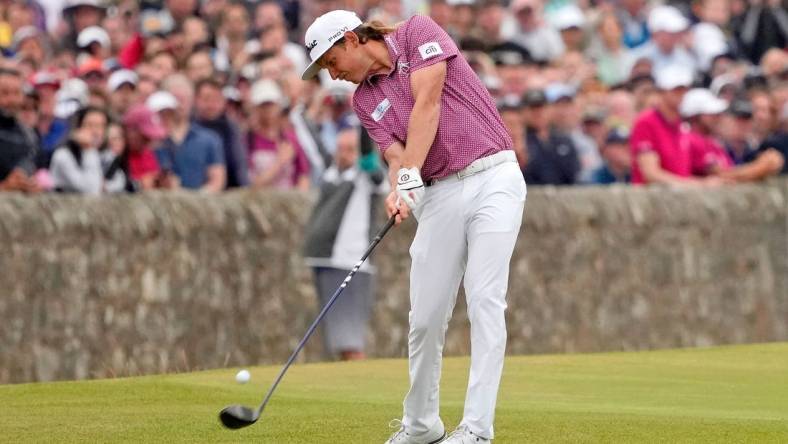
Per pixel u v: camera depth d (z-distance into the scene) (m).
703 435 19.86
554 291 38.94
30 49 38.91
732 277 41.06
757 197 41.38
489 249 18.31
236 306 35.41
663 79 40.88
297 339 36.44
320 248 34.38
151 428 20.23
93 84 37.06
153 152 35.34
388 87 18.81
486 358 18.19
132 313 33.56
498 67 44.69
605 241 39.59
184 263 34.47
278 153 38.66
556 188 39.59
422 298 18.78
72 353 32.56
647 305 40.06
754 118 44.75
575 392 25.03
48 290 32.19
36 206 32.12
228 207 35.31
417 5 50.62
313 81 41.09
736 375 27.77
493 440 19.34
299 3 48.12
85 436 19.59
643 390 25.44
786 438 19.69
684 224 40.41
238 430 20.06
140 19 44.75
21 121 32.91
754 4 55.19
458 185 18.52
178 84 36.91
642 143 41.06
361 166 34.53
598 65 50.66
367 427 20.31
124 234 33.38
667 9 50.94
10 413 21.72
